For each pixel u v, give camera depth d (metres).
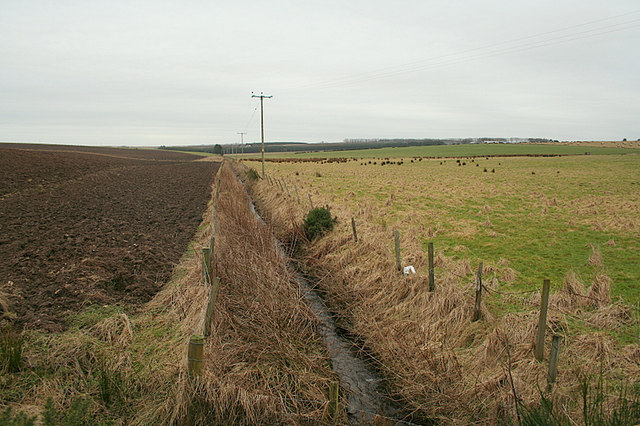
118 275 9.92
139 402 5.71
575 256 12.98
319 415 6.18
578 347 7.17
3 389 5.41
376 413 6.88
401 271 11.05
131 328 7.58
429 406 6.71
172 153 140.38
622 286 10.23
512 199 25.48
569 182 35.50
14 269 10.05
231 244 12.81
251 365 6.88
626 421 4.99
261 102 40.34
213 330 7.18
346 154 132.62
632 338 7.53
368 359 8.52
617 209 20.84
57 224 15.76
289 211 20.08
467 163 68.62
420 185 34.19
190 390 5.60
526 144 165.62
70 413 4.76
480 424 6.05
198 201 24.81
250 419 5.72
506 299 9.49
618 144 153.88
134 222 17.25
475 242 14.94
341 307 10.71
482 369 7.03
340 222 16.95
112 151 118.19
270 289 10.10
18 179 28.25
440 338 8.07
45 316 7.56
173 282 10.27
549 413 5.34
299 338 8.66
